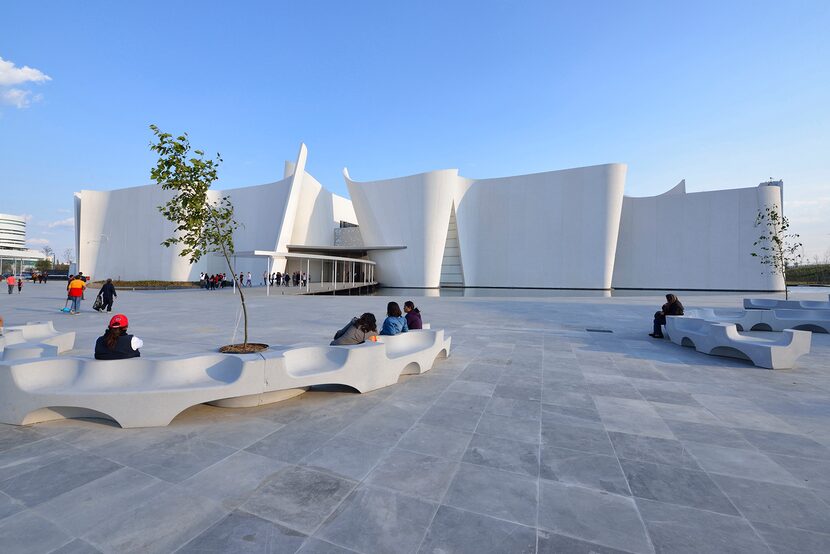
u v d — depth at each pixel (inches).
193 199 206.7
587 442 131.0
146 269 1652.3
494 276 1625.2
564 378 212.4
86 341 303.6
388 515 88.9
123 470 108.0
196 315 503.8
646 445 129.2
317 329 380.2
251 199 1643.7
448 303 744.3
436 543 79.5
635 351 290.2
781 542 81.0
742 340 263.7
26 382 139.7
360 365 179.9
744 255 1389.0
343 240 1879.9
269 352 169.0
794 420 153.6
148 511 89.0
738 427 145.9
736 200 1406.3
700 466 115.1
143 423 137.9
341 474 107.4
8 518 85.2
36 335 267.3
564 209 1497.3
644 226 1547.7
